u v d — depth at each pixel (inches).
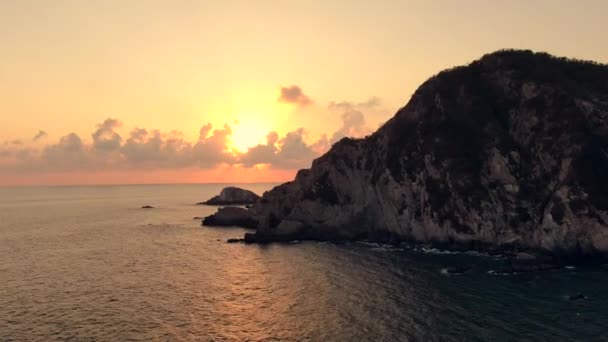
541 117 3941.9
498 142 3986.2
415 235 4210.1
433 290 2657.5
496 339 1925.4
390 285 2802.7
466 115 4328.3
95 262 3693.4
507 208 3737.7
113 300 2613.2
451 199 3941.9
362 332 2059.5
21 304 2546.8
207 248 4338.1
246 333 2091.5
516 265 3107.8
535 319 2124.8
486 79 4515.3
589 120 3764.8
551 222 3410.4
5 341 2026.3
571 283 2714.1
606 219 3248.0
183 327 2175.2
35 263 3671.3
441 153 4114.2
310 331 2095.2
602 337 1902.1
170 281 3041.3
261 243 4589.1
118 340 2026.3
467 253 3740.2
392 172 4411.9
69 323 2239.2
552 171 3698.3
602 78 4291.3
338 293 2677.2
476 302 2404.0
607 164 3553.2
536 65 4392.2
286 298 2610.7
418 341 1937.7
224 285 2923.2
